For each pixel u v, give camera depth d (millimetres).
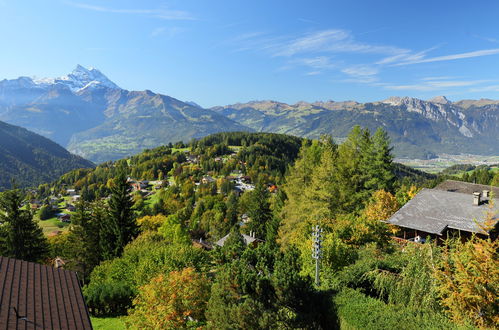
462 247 14945
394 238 31219
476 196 31344
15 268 16031
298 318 18938
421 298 15625
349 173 45656
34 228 59469
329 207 40312
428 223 30516
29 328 11562
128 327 24422
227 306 18578
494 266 13156
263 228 80562
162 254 33000
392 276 17953
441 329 13461
